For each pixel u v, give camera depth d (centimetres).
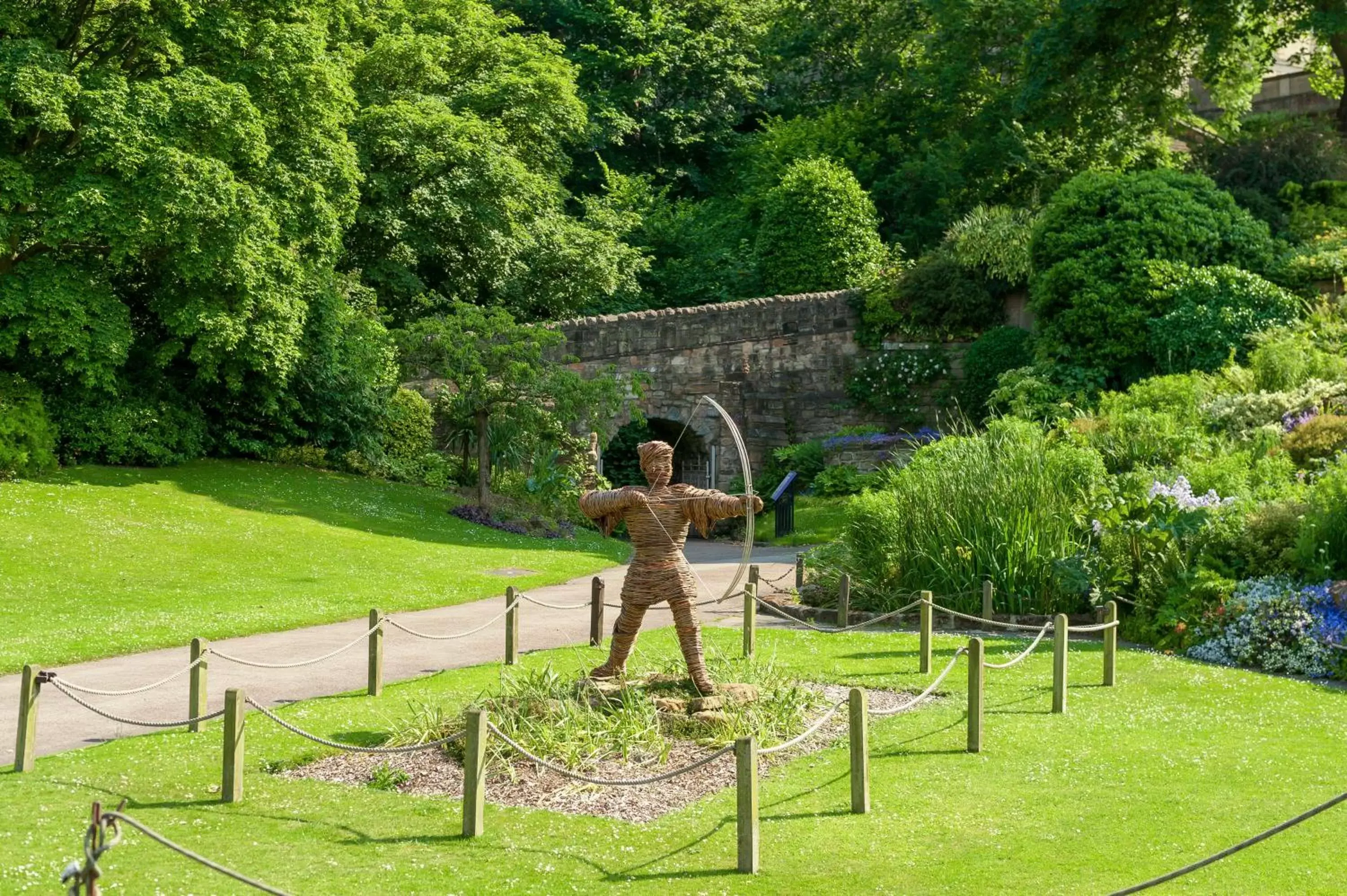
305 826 773
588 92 4750
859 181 4353
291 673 1259
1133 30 3144
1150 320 2723
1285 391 2130
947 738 978
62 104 2062
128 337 2242
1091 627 1162
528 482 2906
